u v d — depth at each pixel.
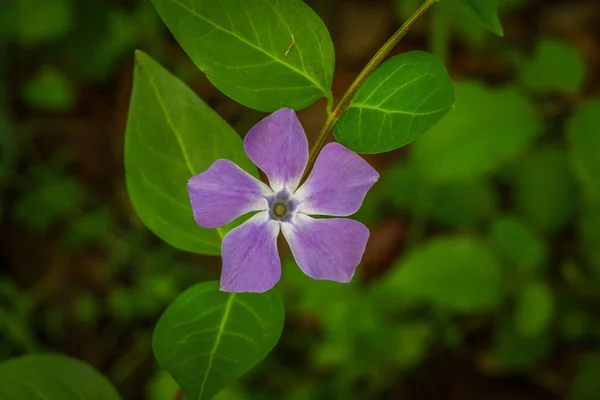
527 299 0.43
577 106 0.48
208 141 0.31
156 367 0.48
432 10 0.49
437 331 0.46
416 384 0.47
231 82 0.28
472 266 0.43
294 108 0.28
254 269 0.28
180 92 0.31
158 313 0.47
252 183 0.28
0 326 0.44
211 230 0.31
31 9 0.49
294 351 0.46
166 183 0.31
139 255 0.49
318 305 0.44
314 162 0.28
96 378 0.33
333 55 0.28
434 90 0.27
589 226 0.45
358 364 0.43
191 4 0.28
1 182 0.49
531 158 0.47
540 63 0.48
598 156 0.45
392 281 0.43
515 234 0.44
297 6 0.28
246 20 0.28
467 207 0.47
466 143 0.44
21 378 0.33
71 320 0.49
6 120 0.49
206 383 0.29
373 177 0.27
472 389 0.47
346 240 0.28
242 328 0.29
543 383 0.47
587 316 0.46
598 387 0.43
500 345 0.45
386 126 0.28
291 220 0.28
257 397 0.44
